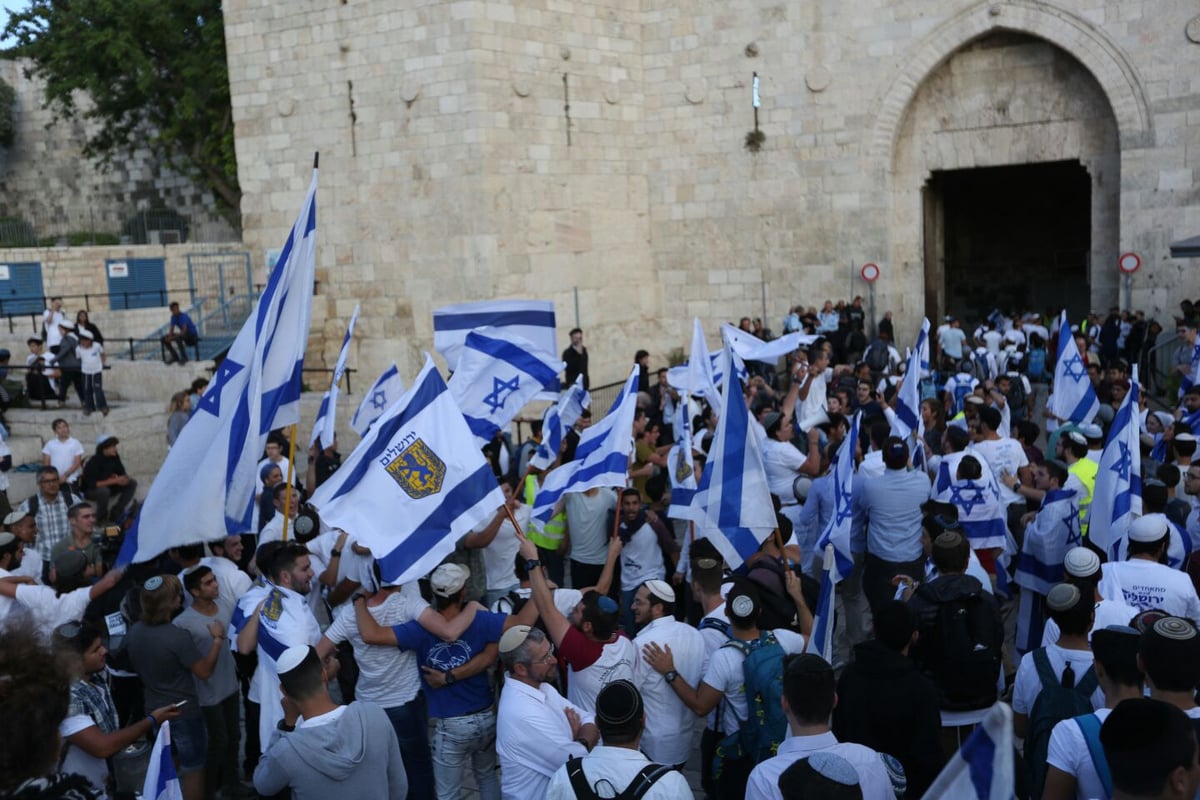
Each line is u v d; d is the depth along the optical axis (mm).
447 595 7000
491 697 7320
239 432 7820
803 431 14164
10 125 43438
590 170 27016
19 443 20484
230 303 28000
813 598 8250
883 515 9336
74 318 29156
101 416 21188
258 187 28094
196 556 8516
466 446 7238
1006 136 25359
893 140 25766
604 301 27547
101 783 6113
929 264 27281
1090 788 4719
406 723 7395
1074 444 10125
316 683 5520
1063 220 33594
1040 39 24641
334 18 26188
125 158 41625
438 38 24672
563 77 26188
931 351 25344
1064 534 8633
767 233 27219
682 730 6746
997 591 10000
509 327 11125
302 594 7660
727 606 6527
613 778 4980
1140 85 23125
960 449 10508
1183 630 4699
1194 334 18984
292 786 5371
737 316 27844
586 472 9086
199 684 7980
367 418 12266
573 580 10586
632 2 27734
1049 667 5750
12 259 28531
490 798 7441
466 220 24828
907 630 5934
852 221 26250
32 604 7973
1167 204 23188
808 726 5094
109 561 10961
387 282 26375
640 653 6707
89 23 34625
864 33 25688
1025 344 24672
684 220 28219
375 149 26078
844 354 24000
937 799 3447
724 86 27250
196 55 34406
